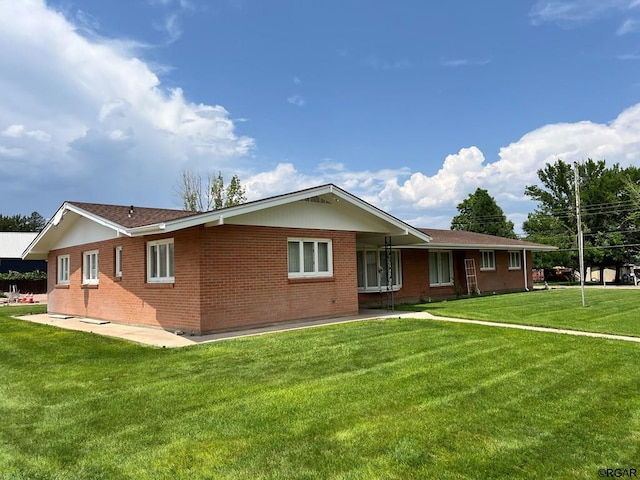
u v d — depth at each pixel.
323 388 5.83
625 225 39.25
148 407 5.25
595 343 8.69
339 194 13.00
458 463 3.71
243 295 11.27
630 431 4.37
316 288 13.02
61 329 12.55
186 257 10.94
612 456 3.84
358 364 7.14
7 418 5.03
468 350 8.09
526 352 7.89
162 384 6.21
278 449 4.02
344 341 9.06
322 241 13.39
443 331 10.16
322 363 7.25
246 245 11.44
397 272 19.62
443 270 22.31
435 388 5.77
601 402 5.21
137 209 14.77
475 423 4.58
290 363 7.29
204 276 10.59
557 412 4.89
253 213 11.62
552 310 15.30
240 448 4.06
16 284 37.06
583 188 42.09
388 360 7.39
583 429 4.42
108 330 11.98
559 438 4.21
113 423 4.77
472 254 23.89
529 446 4.04
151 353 8.40
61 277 18.16
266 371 6.81
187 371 6.93
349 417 4.77
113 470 3.70
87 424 4.76
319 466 3.69
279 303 12.04
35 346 9.82
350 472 3.57
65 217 15.85
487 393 5.55
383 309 16.12
